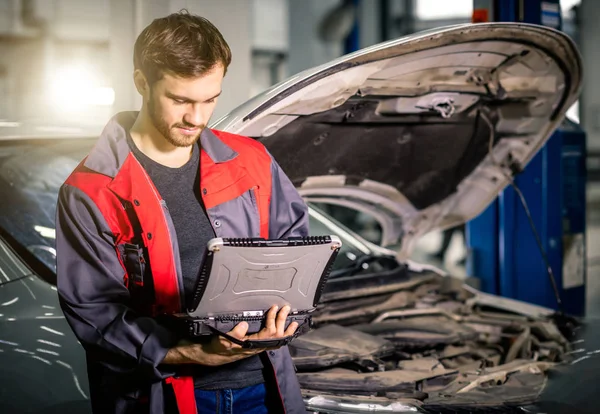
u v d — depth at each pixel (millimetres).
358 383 2262
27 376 2137
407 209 3266
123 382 1620
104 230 1539
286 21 11891
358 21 11055
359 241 3594
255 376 1675
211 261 1409
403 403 2096
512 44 2441
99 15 10641
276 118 2211
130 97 4902
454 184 3189
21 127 3160
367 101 2449
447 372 2410
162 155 1606
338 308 2896
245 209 1666
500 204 4359
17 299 2359
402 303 3084
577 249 4504
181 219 1607
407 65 2324
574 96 2797
